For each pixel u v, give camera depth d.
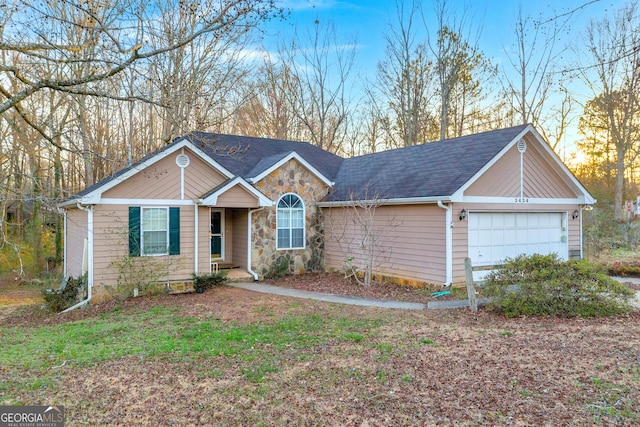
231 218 15.20
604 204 26.70
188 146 12.34
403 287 12.29
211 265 13.77
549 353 6.17
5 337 7.96
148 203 11.92
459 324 8.01
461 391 4.94
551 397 4.74
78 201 10.84
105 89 14.96
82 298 11.14
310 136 30.56
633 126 23.92
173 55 17.48
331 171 17.45
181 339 7.34
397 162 15.26
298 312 9.29
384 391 4.98
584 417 4.29
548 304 8.44
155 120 21.80
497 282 9.02
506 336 7.11
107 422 4.34
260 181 14.22
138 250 11.73
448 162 12.91
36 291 14.44
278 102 28.86
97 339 7.53
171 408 4.64
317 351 6.48
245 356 6.30
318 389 5.07
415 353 6.31
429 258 11.98
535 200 13.30
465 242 11.79
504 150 11.85
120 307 10.44
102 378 5.54
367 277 12.60
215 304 10.41
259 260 14.22
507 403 4.61
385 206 13.37
